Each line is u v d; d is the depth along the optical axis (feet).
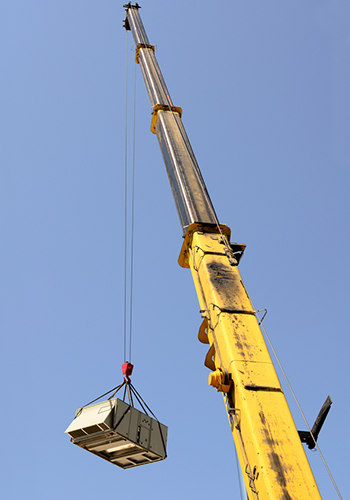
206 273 37.70
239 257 41.88
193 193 45.57
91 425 32.94
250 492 27.86
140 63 70.95
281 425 28.71
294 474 26.37
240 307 35.37
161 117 56.08
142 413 35.60
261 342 33.24
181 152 50.57
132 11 83.15
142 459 36.04
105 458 36.29
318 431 29.86
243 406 29.60
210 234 41.63
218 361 33.91
